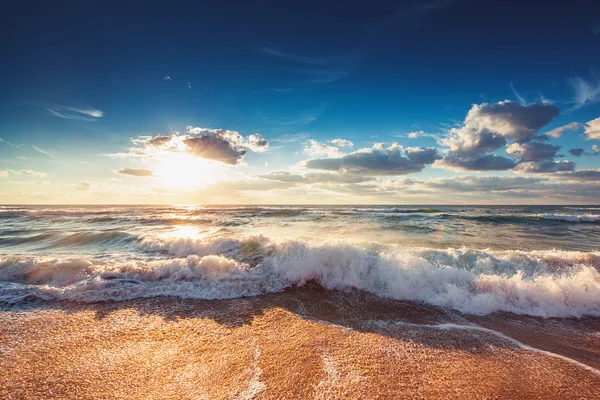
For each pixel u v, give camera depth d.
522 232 14.41
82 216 22.55
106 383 2.85
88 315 4.43
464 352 3.49
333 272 6.00
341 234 13.07
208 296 5.27
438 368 3.13
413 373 3.03
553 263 6.55
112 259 7.59
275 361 3.23
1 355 3.30
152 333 3.90
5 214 23.97
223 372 3.03
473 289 5.29
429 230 14.73
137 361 3.23
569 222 19.17
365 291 5.57
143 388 2.78
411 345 3.63
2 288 5.34
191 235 12.35
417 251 7.43
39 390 2.73
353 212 28.80
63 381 2.87
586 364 3.28
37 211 27.20
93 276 5.97
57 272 6.06
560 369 3.16
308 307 4.85
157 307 4.77
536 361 3.32
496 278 5.45
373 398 2.63
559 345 3.72
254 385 2.81
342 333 3.93
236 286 5.68
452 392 2.73
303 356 3.33
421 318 4.47
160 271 6.16
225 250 8.13
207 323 4.22
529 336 3.96
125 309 4.67
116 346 3.55
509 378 2.98
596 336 3.98
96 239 10.45
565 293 4.97
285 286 5.76
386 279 5.72
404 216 23.39
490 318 4.51
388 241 11.25
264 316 4.48
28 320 4.22
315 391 2.72
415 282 5.51
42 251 8.93
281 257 6.89
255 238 8.70
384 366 3.15
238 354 3.38
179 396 2.67
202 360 3.26
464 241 11.41
